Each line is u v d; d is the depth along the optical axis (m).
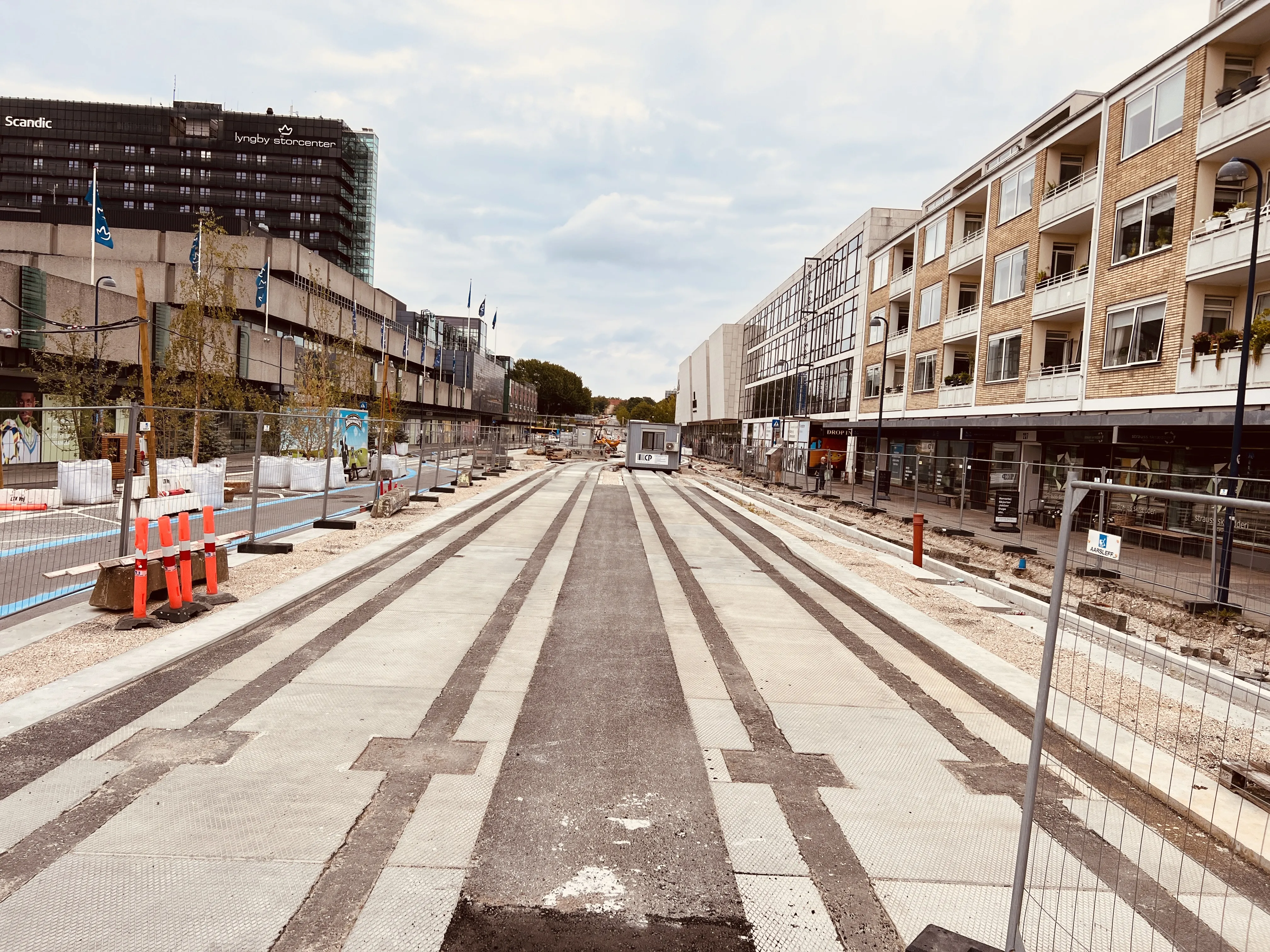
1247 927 3.73
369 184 143.50
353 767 5.24
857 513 25.88
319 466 24.12
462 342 102.38
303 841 4.28
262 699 6.44
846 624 10.14
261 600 9.64
